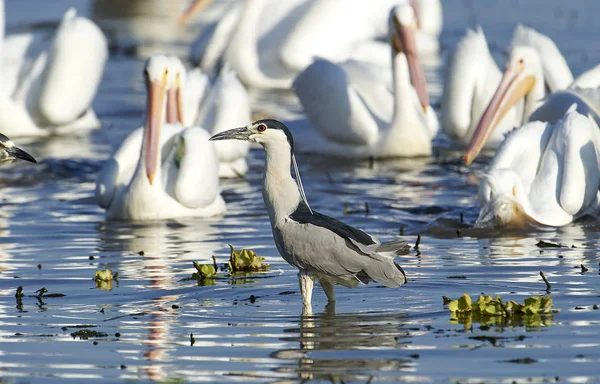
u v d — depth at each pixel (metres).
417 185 17.41
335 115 20.14
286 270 12.01
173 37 34.09
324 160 20.06
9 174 18.27
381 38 33.38
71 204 16.28
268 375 8.47
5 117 21.75
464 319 9.91
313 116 20.62
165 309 10.44
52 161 19.08
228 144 17.81
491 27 34.53
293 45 27.30
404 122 19.89
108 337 9.52
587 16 36.19
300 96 20.95
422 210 15.45
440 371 8.46
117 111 24.16
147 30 35.28
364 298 10.74
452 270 11.80
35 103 21.88
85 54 21.84
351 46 27.62
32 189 17.34
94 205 16.27
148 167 15.17
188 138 15.46
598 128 15.03
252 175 18.50
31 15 36.47
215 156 15.66
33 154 19.88
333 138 20.39
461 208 15.52
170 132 16.22
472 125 20.98
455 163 19.39
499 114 18.16
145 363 8.79
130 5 39.09
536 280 11.29
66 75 21.70
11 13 36.94
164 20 37.25
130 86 26.95
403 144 19.91
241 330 9.66
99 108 24.45
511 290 10.89
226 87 18.47
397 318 9.98
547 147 14.85
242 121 18.16
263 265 12.23
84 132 22.30
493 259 12.34
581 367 8.50
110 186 15.65
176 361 8.82
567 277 11.38
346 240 10.13
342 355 8.91
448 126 21.11
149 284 11.44
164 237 13.98
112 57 30.95
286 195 10.66
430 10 32.50
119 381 8.39
